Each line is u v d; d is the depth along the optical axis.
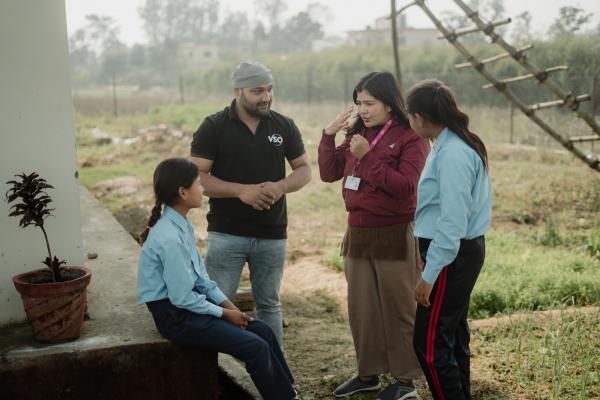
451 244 3.45
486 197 3.66
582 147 15.83
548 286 6.48
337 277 7.62
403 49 39.22
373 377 4.45
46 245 4.37
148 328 4.20
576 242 8.70
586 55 23.27
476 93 25.84
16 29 4.13
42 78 4.24
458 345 3.95
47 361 3.81
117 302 4.76
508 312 5.84
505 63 24.94
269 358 3.88
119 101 37.09
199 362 4.05
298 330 5.98
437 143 3.63
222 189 4.52
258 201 4.48
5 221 4.23
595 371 4.53
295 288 7.38
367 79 4.10
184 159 3.82
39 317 3.88
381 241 4.14
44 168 4.31
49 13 4.21
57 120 4.31
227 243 4.62
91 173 15.84
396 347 4.23
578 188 11.80
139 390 4.00
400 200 4.09
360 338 4.36
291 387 3.96
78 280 3.88
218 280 4.69
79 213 4.46
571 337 4.99
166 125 23.62
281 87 40.25
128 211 11.71
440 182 3.53
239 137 4.61
